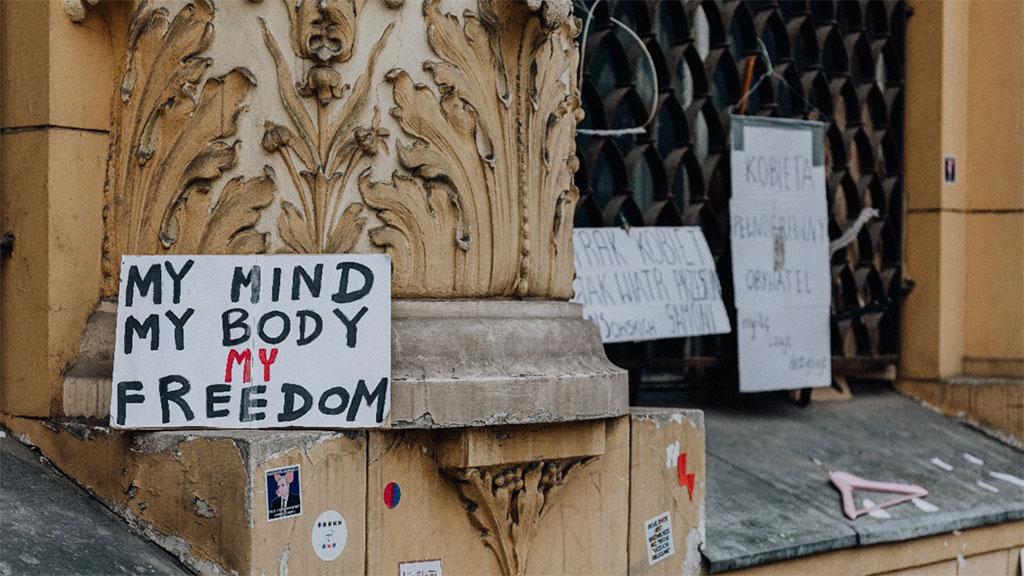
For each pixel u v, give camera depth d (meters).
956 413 6.80
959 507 5.59
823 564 4.89
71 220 3.49
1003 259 6.94
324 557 3.20
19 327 3.57
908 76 6.98
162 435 3.23
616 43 5.40
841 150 6.55
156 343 3.27
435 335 3.38
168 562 3.17
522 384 3.43
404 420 3.27
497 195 3.54
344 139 3.33
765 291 5.81
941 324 6.89
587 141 5.34
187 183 3.34
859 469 5.70
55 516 3.18
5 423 3.63
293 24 3.29
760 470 5.40
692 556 4.33
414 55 3.40
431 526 3.43
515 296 3.62
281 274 3.29
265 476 3.06
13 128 3.56
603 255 5.16
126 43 3.50
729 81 5.94
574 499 3.81
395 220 3.38
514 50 3.56
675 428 4.24
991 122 6.99
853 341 6.81
